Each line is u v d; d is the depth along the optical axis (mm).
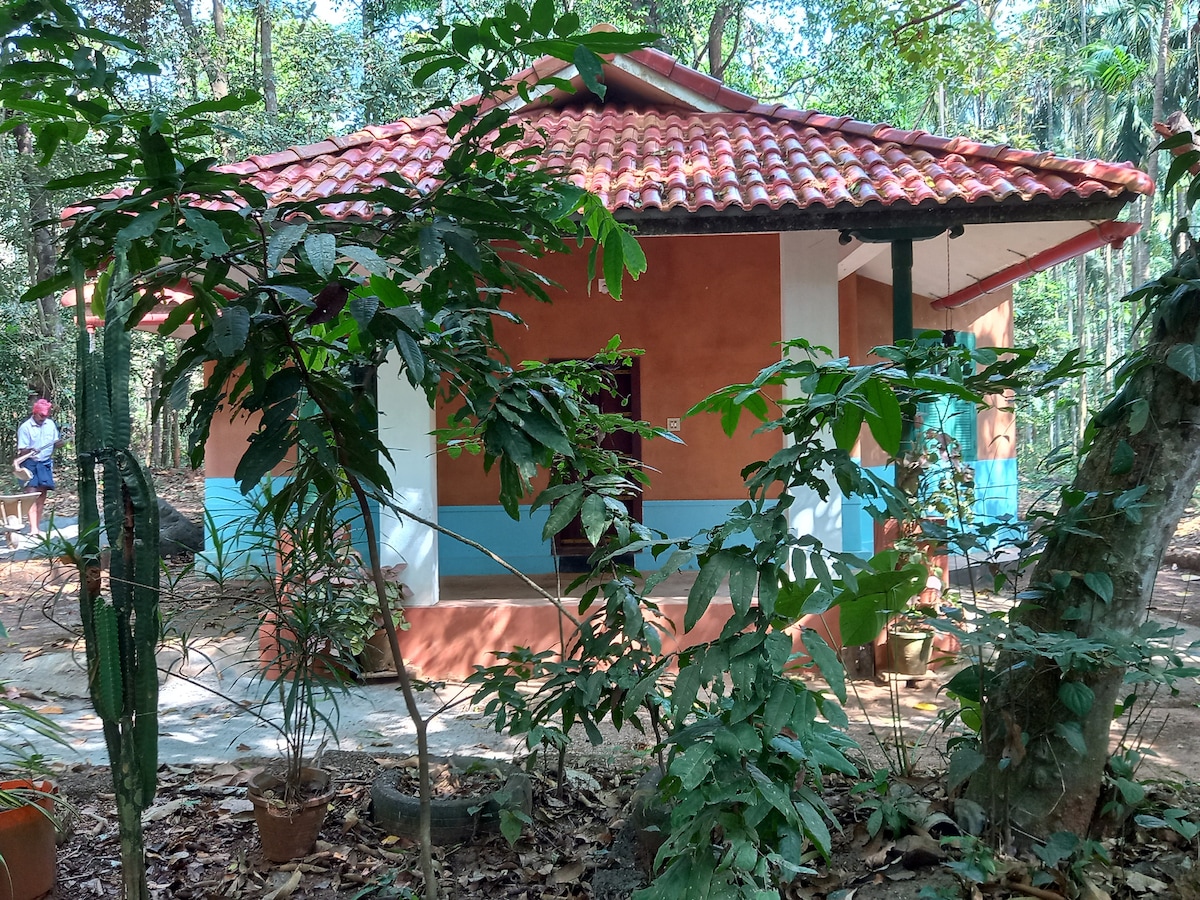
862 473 2430
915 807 3230
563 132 6828
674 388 7879
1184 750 4434
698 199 5250
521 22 2115
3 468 16359
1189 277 3045
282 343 2432
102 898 3184
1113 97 19547
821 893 2961
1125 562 3086
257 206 2219
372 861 3404
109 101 2443
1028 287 17797
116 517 2408
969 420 9062
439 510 8062
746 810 2242
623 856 3314
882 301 8953
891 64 15789
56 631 7344
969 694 3342
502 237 2471
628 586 3000
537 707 3271
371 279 2355
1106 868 3004
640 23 17391
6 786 3221
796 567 2262
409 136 6875
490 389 2613
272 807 3354
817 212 5262
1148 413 3021
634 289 7820
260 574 3561
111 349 2410
